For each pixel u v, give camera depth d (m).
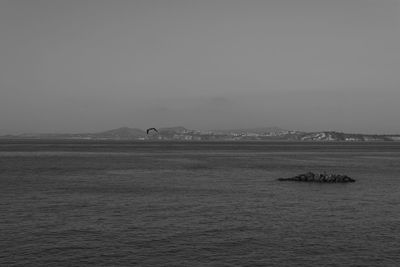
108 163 98.56
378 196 48.53
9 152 151.38
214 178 66.56
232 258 24.64
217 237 28.92
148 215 35.88
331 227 32.00
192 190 51.75
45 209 38.06
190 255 25.09
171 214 36.38
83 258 24.42
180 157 129.50
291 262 24.09
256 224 32.81
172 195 47.31
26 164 92.50
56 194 47.19
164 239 28.30
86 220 33.69
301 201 44.19
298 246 27.02
